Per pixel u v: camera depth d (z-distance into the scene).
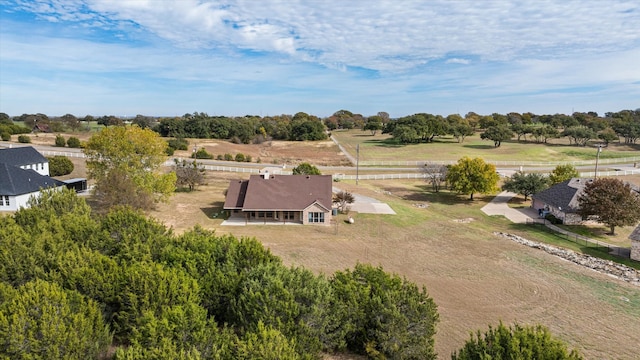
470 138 153.62
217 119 154.62
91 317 17.02
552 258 39.06
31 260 22.38
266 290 18.42
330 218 48.75
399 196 67.81
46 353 14.62
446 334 24.48
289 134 156.50
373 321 19.81
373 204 58.41
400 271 35.06
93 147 49.69
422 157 111.12
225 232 44.25
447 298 29.86
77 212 33.72
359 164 99.88
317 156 113.31
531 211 58.31
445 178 70.19
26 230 28.05
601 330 25.48
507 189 64.38
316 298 18.91
